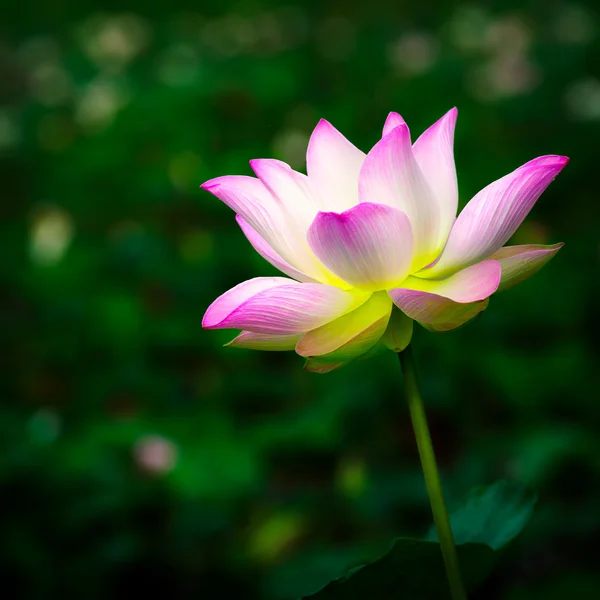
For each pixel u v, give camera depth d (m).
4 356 3.90
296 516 2.78
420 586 1.33
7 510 2.59
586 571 2.14
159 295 4.24
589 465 2.56
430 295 1.29
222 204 4.55
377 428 3.16
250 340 1.36
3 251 4.69
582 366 3.16
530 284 3.63
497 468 2.76
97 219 4.84
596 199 4.36
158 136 4.92
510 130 5.03
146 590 2.52
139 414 3.46
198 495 2.76
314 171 1.37
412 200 1.32
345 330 1.32
